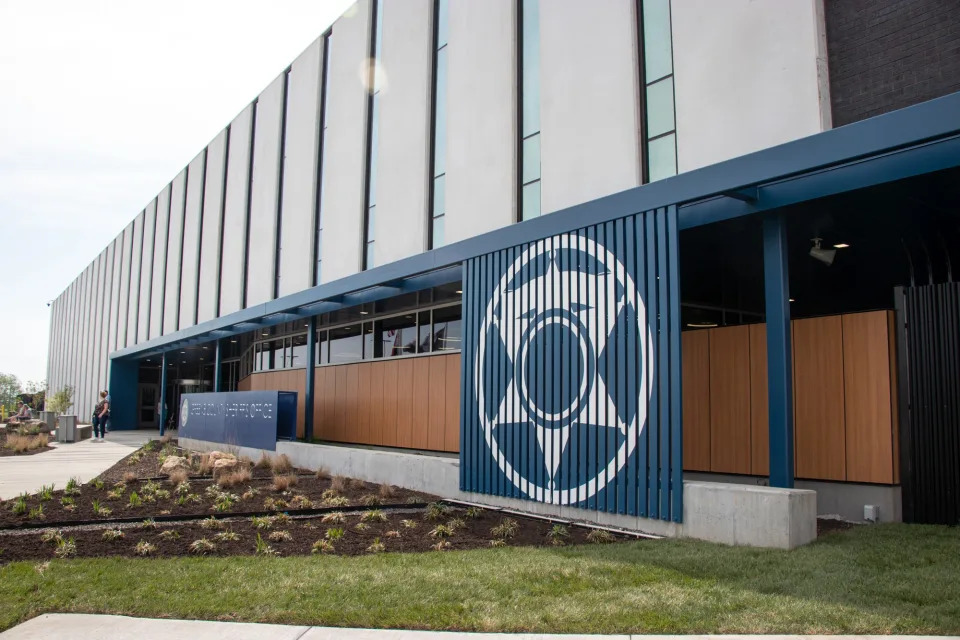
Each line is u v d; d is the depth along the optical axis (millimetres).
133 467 16578
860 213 8656
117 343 43188
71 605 5418
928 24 8094
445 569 6422
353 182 18641
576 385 9688
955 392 8359
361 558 7008
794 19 9094
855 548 6984
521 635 4707
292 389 21672
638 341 8836
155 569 6520
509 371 10906
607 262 9414
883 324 9016
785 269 8328
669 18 10789
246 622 5059
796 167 7566
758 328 10414
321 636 4750
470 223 14281
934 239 9547
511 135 13453
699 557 6766
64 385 62938
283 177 22750
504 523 9141
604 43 11617
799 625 4684
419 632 4801
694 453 11117
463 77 14891
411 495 12102
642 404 8703
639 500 8664
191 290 29953
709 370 11023
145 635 4785
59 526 8945
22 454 20781
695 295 13195
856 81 8680
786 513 7160
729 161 8133
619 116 11234
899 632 4539
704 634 4609
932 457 8492
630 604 5238
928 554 6594
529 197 13094
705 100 10039
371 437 17344
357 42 19141
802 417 9719
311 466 16047
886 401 8914
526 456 10391
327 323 19953
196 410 24172
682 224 9336
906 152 7254
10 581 6086
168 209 34625
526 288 10742
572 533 8594
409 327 16688
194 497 11234
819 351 9617
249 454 19109
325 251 19688
